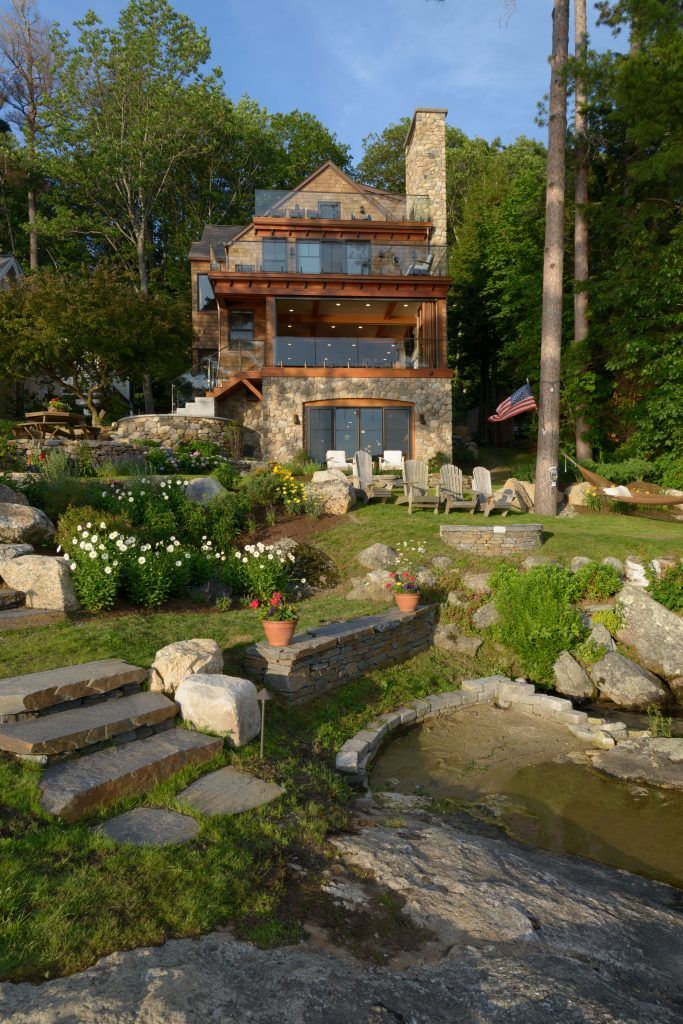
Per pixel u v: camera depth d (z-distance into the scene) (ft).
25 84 118.62
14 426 63.57
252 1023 9.08
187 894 12.02
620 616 36.88
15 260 105.91
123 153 105.60
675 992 11.74
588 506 61.72
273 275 80.84
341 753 21.89
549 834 19.47
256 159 139.03
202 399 79.10
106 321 73.97
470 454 100.27
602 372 77.51
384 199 98.84
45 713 17.44
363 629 29.55
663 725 28.96
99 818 14.42
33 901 11.14
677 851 18.78
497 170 122.83
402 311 92.07
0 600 25.80
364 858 14.90
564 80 56.34
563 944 12.67
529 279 86.22
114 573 28.12
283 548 43.42
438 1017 9.78
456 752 25.44
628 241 72.28
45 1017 8.73
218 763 18.07
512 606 35.86
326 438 80.07
